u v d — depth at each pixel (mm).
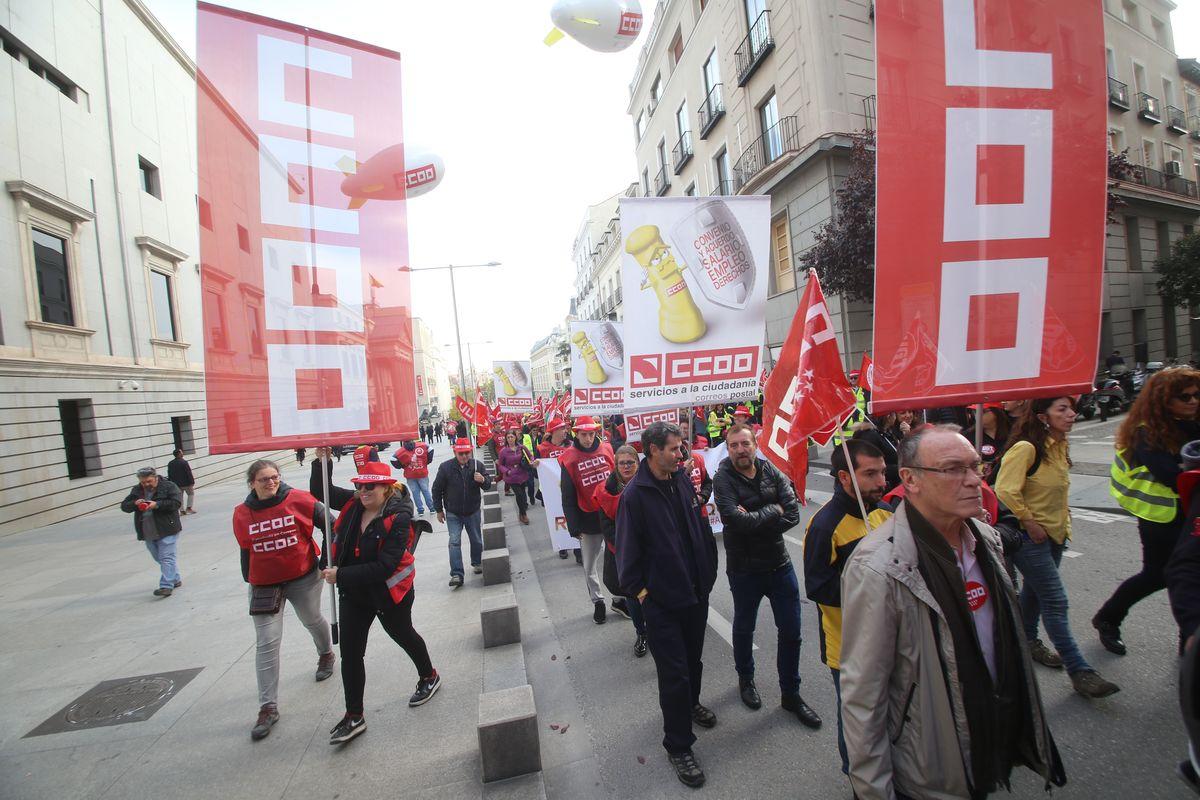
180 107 22453
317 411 3299
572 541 7020
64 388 14898
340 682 4207
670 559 2947
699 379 4547
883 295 2227
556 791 2885
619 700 3738
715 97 20391
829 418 2574
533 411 16703
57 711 4035
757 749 3021
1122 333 19859
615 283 39938
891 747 1762
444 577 6840
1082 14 2305
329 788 2986
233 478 24234
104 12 18203
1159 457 2869
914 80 2213
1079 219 2338
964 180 2256
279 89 3170
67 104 16375
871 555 1766
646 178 29562
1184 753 2578
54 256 15531
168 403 19844
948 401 2303
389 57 3404
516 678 4047
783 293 16844
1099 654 3436
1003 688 1771
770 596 3338
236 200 3090
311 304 3270
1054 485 3145
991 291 2305
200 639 5297
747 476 3455
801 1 14914
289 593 4008
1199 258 18719
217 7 3049
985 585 1855
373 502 3477
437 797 2840
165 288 20672
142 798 3016
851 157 12492
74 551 10320
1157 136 22203
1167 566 1971
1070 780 2498
